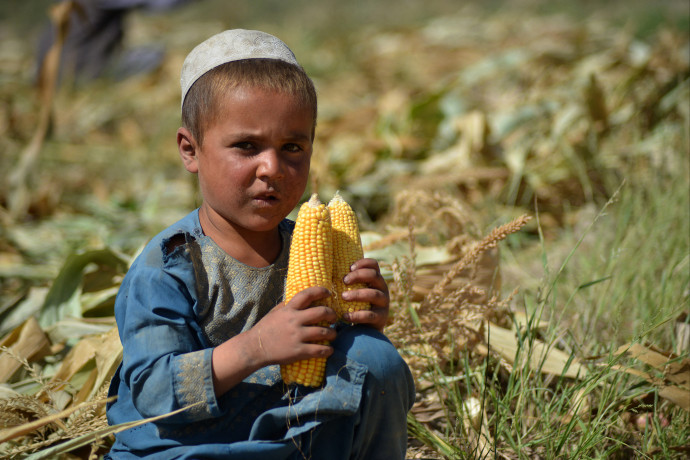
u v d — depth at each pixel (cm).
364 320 250
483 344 365
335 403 240
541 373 362
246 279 257
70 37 1136
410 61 1270
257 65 249
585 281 429
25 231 627
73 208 712
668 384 323
